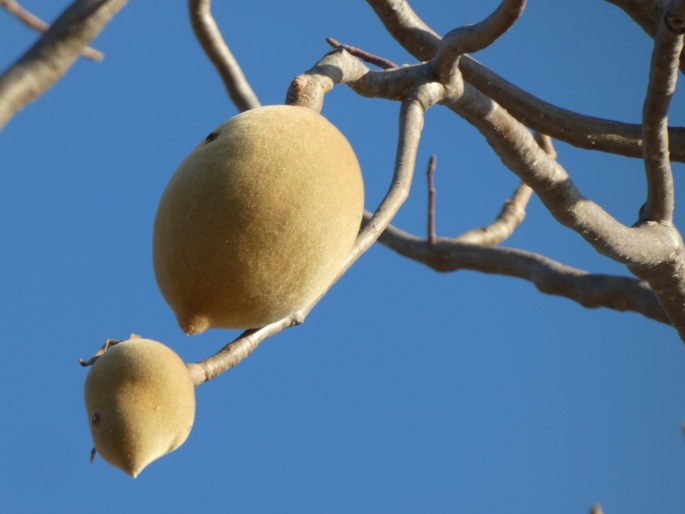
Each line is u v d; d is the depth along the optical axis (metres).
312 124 1.41
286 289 1.38
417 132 1.61
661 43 1.58
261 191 1.37
